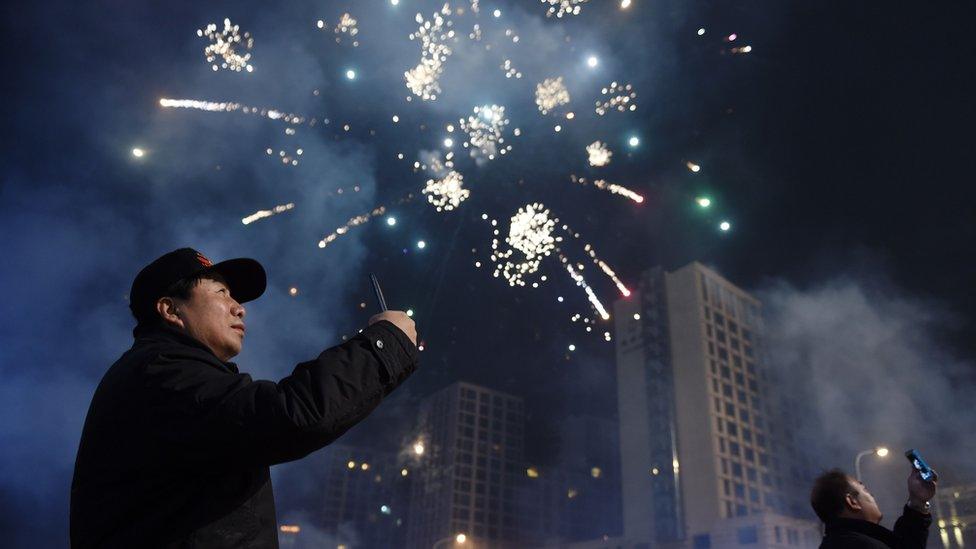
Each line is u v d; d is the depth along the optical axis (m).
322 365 1.72
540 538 105.94
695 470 69.94
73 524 1.72
